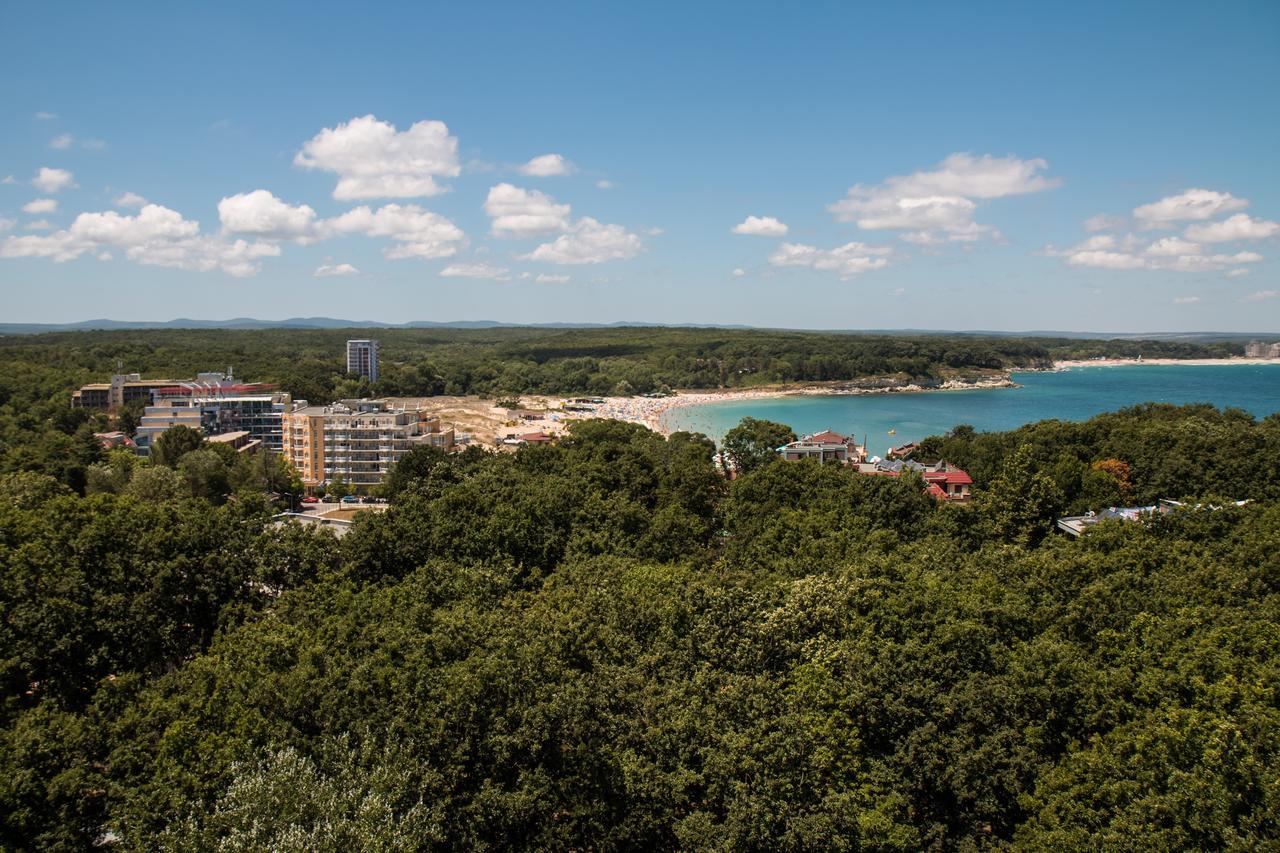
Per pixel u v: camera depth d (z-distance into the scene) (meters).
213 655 58.34
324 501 184.88
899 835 48.53
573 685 53.47
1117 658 59.16
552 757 50.50
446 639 54.47
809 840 45.69
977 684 56.75
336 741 45.69
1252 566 73.31
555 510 99.50
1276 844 39.56
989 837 53.88
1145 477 134.12
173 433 179.38
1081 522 107.06
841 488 109.75
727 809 48.62
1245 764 43.38
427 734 47.09
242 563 77.88
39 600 63.53
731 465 193.62
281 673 52.59
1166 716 49.97
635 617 66.12
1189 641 57.25
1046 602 67.69
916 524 101.94
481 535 89.69
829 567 80.81
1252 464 123.88
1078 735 54.84
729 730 50.91
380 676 50.03
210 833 39.62
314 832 38.03
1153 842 43.25
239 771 43.12
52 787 43.03
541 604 70.94
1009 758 53.00
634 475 130.38
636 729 53.16
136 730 49.22
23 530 75.50
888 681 55.22
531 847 48.09
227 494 159.50
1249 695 49.25
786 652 61.09
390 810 40.97
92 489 147.88
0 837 41.22
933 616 63.44
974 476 157.88
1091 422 166.62
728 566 90.06
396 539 86.88
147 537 74.50
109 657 63.94
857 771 52.00
